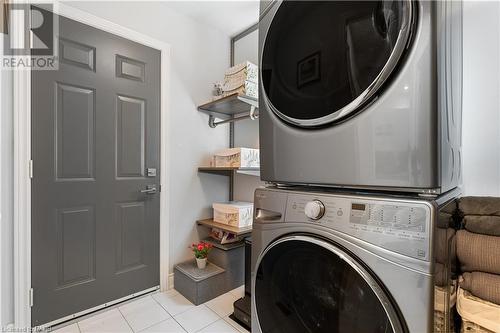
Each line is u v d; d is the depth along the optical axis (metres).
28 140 1.43
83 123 1.62
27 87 1.43
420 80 0.63
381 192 0.74
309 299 0.85
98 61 1.69
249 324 1.54
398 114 0.66
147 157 1.93
